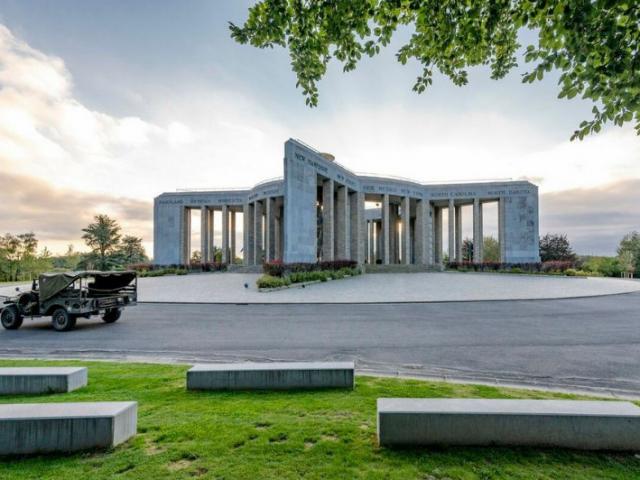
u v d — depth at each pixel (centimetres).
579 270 3612
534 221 3978
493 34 541
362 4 477
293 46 542
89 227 5525
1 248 5506
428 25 498
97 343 948
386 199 4034
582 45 386
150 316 1368
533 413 360
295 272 2495
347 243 3628
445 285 2438
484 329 1077
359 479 296
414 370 688
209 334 1041
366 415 430
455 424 360
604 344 888
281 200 4044
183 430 385
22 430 348
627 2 357
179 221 4488
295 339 963
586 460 331
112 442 349
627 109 412
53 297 1139
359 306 1582
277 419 414
